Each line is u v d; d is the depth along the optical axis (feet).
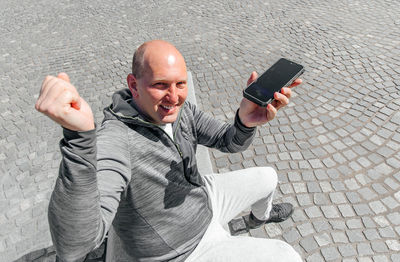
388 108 12.86
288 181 10.55
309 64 16.06
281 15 21.11
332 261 8.37
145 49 4.09
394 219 9.14
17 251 9.20
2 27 24.70
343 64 15.72
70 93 2.86
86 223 3.21
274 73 5.17
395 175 10.36
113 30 22.12
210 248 5.16
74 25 23.58
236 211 6.51
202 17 22.24
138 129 4.36
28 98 16.40
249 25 20.44
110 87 16.47
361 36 17.76
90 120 3.10
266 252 4.95
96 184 3.27
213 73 16.38
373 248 8.53
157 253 4.92
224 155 11.75
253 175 6.64
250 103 5.07
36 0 28.94
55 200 3.18
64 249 3.29
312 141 11.87
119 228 4.79
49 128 14.11
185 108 5.48
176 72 4.05
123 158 4.02
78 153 3.07
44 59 19.75
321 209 9.60
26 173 12.02
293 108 13.41
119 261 5.27
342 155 11.21
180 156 4.75
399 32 17.76
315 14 20.68
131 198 4.36
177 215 4.84
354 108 13.08
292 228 9.16
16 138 13.83
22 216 10.37
